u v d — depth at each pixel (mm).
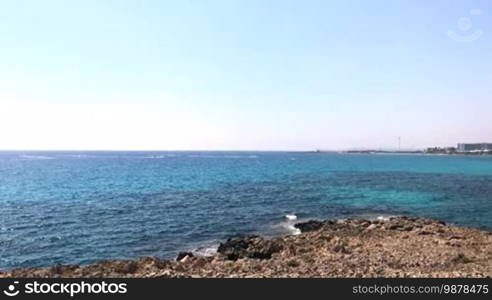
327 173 95312
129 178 79875
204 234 28188
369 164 151875
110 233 28922
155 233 28750
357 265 13797
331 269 13016
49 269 12859
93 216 35906
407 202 44344
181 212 37688
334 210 38562
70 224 32344
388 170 109625
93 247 25141
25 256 23391
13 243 26266
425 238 20469
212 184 66438
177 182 70750
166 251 23688
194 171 102750
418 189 58656
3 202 45438
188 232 28938
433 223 26375
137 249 24391
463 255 15570
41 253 24016
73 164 142250
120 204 43281
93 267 13258
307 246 18750
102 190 57875
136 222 32875
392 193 53312
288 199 46719
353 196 49656
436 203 43656
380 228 24125
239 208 39938
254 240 20766
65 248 25047
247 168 117812
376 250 17359
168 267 13617
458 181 73250
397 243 19109
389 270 12891
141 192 54906
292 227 29781
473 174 93938
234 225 31250
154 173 94938
